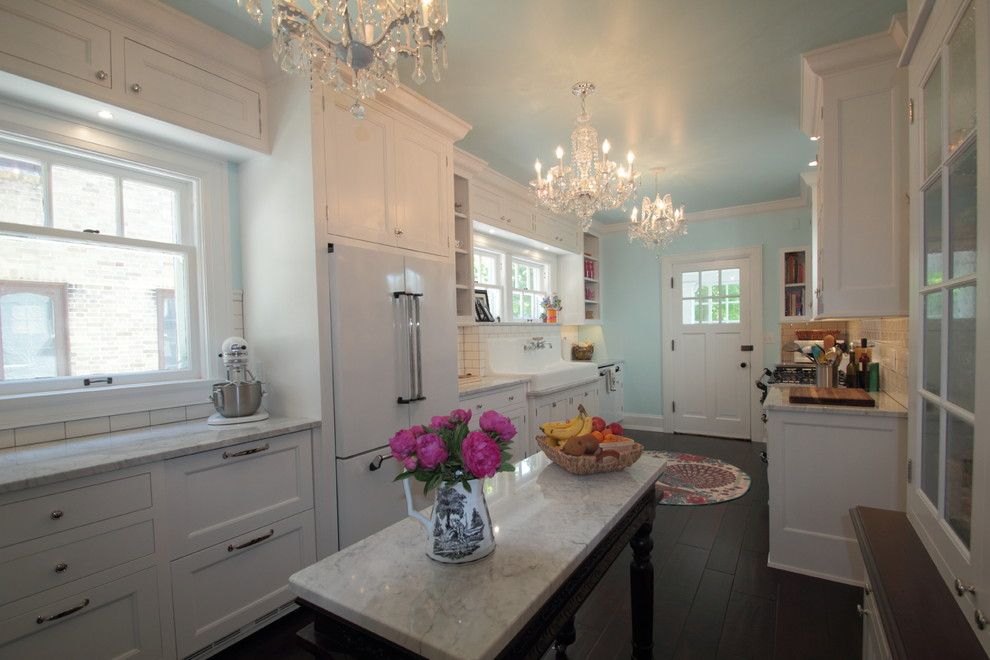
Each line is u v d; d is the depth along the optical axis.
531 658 0.87
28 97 1.73
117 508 1.55
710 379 5.26
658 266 5.54
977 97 0.82
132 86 1.84
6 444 1.71
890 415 2.15
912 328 1.25
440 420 1.11
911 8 1.23
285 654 1.84
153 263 2.20
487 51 2.14
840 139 2.17
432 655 0.75
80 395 1.89
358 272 2.26
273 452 1.98
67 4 1.68
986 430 0.79
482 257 4.39
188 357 2.30
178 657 1.69
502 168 3.74
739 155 3.45
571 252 5.19
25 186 1.84
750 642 1.85
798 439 2.34
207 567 1.78
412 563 1.01
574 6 1.85
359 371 2.25
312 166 2.15
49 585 1.41
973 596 0.84
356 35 1.25
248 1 1.23
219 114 2.12
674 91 2.53
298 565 2.06
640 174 3.86
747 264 5.06
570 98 2.59
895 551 1.14
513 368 4.32
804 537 2.34
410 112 2.62
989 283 0.77
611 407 5.31
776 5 1.87
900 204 2.07
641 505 1.51
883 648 1.09
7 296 1.81
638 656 1.71
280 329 2.29
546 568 0.96
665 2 1.84
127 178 2.12
